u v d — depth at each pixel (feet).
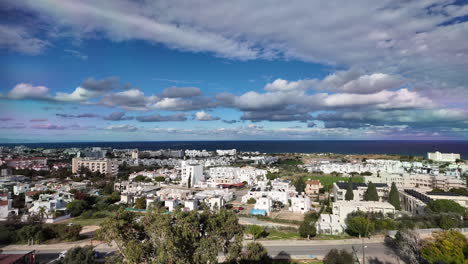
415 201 312.71
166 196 409.08
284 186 452.76
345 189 371.35
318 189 451.53
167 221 117.08
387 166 645.51
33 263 188.55
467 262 146.51
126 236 122.62
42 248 226.17
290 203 389.19
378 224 234.58
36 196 393.50
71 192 419.74
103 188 506.07
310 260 187.52
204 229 133.08
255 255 163.73
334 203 281.74
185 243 119.03
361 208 266.77
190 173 543.80
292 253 201.16
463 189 362.94
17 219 297.74
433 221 234.58
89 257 180.24
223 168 617.62
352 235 240.53
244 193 471.62
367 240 222.28
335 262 168.35
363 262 168.96
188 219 124.06
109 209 371.35
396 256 188.24
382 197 378.73
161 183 557.74
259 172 597.93
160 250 109.70
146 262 115.34
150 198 378.73
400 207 314.96
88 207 371.76
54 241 242.78
